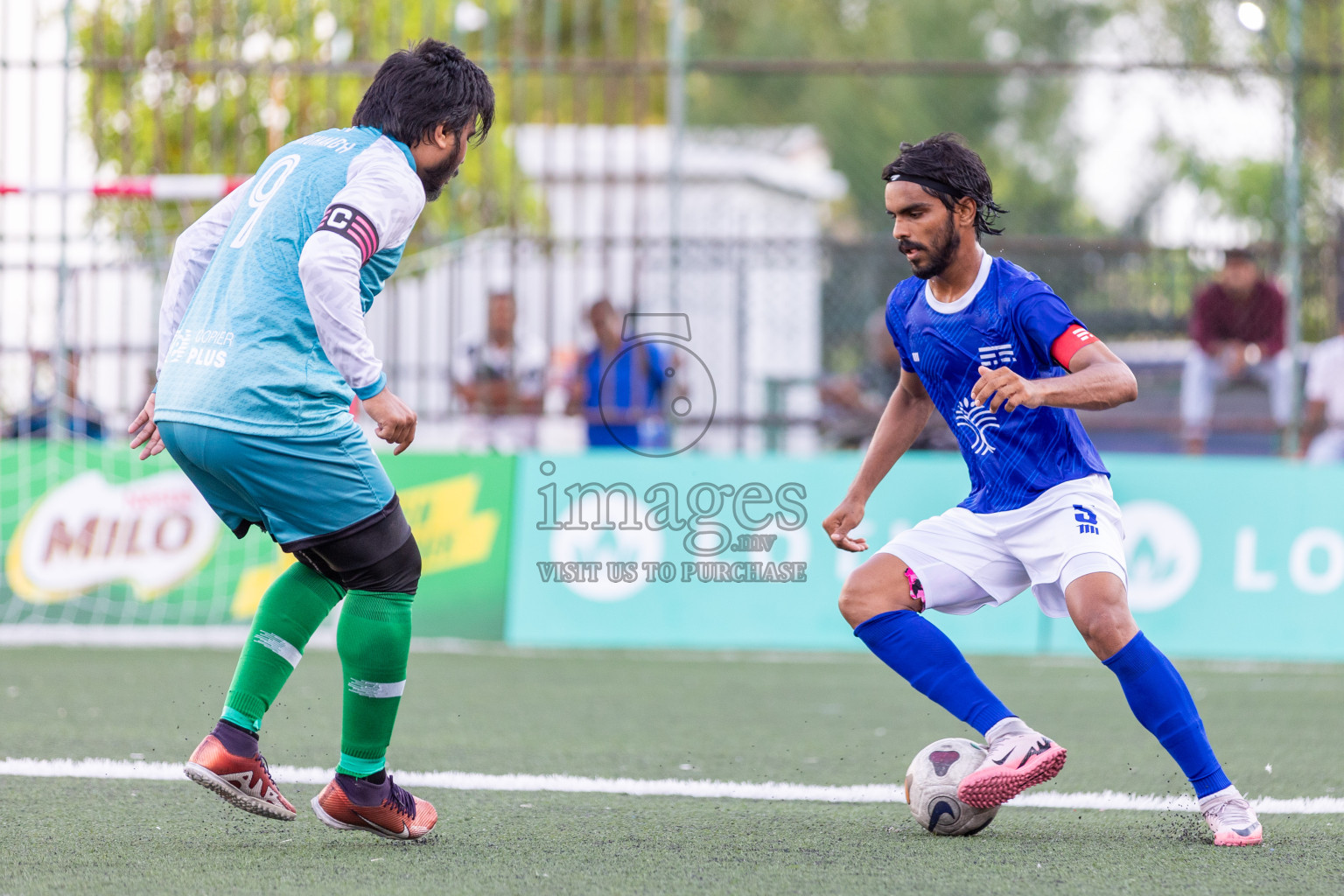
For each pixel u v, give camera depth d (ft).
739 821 43.78
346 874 35.50
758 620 97.19
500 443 109.50
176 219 106.93
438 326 112.57
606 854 38.40
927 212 41.19
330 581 39.88
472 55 113.09
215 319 37.55
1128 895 34.01
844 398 117.60
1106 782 51.67
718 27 348.59
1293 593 95.71
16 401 104.94
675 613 97.66
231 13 116.67
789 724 66.13
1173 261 107.96
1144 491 96.89
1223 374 115.75
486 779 50.70
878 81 332.60
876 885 34.91
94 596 99.25
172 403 37.47
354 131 39.17
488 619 99.09
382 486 38.32
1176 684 41.06
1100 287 117.60
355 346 36.01
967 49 334.24
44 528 99.66
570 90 246.88
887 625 42.98
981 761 41.68
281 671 39.06
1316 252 106.52
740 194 174.70
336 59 117.70
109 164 117.39
